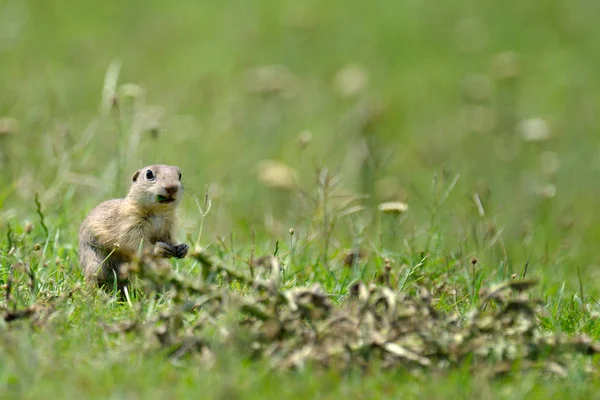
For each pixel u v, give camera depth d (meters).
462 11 33.12
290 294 8.23
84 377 7.27
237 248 12.48
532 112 24.89
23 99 20.92
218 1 33.69
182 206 15.11
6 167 15.34
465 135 23.02
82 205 13.80
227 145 20.38
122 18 31.31
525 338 8.18
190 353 7.90
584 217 18.78
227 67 27.52
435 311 8.25
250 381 7.34
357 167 18.67
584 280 13.23
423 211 18.22
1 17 27.25
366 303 8.09
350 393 7.27
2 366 7.42
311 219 12.98
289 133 22.52
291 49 29.55
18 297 9.20
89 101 22.28
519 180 19.59
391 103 25.83
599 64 28.89
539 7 32.91
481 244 13.46
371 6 33.78
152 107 19.56
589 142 23.22
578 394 7.56
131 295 9.72
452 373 7.76
